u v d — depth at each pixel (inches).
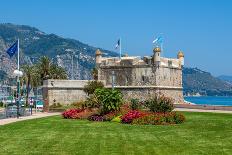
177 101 3823.8
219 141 1176.8
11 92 6594.5
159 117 1817.2
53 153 994.1
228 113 2357.3
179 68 3882.9
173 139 1234.6
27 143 1177.4
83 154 971.3
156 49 3560.5
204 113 2401.6
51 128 1644.9
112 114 2059.5
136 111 1985.7
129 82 3698.3
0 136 1364.4
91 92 3540.8
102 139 1250.0
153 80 3580.2
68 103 3671.3
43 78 5083.7
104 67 3838.6
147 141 1191.6
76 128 1641.2
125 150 1021.2
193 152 984.9
